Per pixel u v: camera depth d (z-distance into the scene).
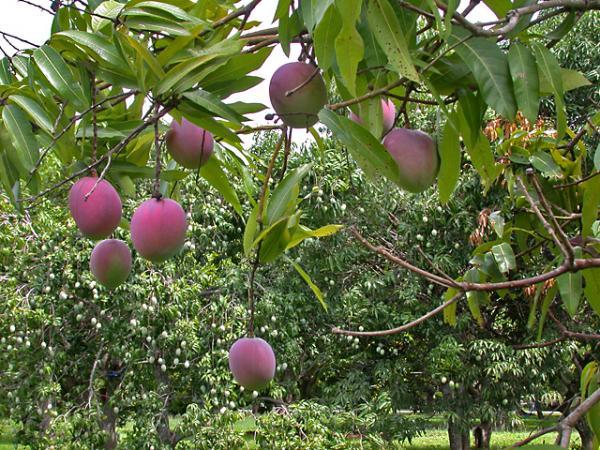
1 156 1.35
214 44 1.17
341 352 7.38
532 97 1.00
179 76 1.08
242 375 1.43
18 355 5.96
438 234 6.58
